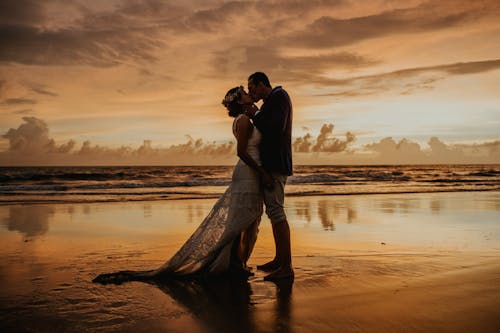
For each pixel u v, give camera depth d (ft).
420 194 45.39
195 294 8.79
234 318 7.21
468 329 6.50
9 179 104.83
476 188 59.06
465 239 16.01
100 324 6.96
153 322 7.05
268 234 17.72
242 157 10.48
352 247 14.33
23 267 11.51
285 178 11.01
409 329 6.52
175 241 16.14
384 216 24.02
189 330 6.65
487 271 10.44
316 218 23.13
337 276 10.15
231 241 10.36
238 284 9.66
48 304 8.09
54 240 16.35
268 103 10.84
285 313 7.43
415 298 8.15
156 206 31.81
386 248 14.07
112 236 17.39
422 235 17.04
